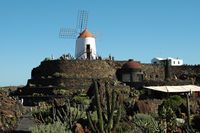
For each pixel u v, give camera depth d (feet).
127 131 93.50
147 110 141.28
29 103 218.59
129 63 272.51
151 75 285.64
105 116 73.67
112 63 277.85
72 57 272.72
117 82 242.17
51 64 256.73
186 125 93.40
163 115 87.61
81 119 101.14
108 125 69.62
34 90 231.50
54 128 81.82
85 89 233.35
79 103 171.94
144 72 283.59
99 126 69.00
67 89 232.32
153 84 246.68
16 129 74.90
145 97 226.58
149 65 288.51
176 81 251.19
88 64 260.21
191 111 133.90
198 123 94.53
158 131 86.74
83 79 241.96
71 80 240.73
